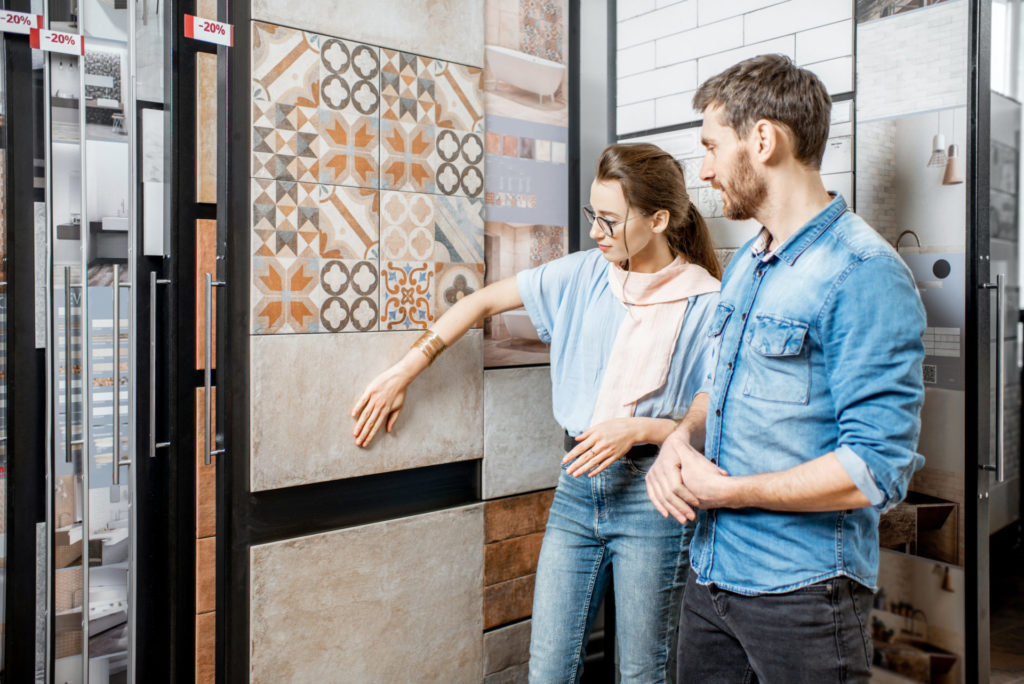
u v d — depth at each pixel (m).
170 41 1.80
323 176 1.71
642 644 1.57
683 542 1.58
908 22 1.73
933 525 1.77
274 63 1.63
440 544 1.96
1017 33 3.30
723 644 1.21
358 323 1.77
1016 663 2.47
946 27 1.67
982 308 1.67
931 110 1.71
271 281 1.65
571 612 1.64
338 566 1.78
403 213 1.84
